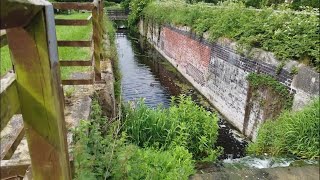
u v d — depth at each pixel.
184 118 5.27
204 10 11.34
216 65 9.20
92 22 4.27
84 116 3.15
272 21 6.82
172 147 4.46
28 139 1.26
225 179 3.62
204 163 4.16
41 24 1.10
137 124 4.71
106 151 2.33
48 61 1.15
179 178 3.04
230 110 8.21
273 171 3.84
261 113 6.45
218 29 8.97
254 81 6.59
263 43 6.57
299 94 5.30
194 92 11.27
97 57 4.45
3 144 2.32
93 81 4.04
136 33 26.75
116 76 6.60
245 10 8.50
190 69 12.17
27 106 1.19
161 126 4.82
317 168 3.95
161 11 17.84
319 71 4.99
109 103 4.27
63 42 3.58
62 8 3.94
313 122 4.55
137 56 17.72
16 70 1.14
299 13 6.56
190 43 11.91
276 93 5.91
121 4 31.94
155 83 12.37
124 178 2.26
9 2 0.78
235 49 7.66
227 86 8.37
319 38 5.59
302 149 4.46
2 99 0.95
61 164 1.34
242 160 4.32
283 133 4.68
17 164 1.75
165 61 16.58
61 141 1.34
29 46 1.11
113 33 13.36
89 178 1.91
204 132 5.22
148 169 2.81
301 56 5.52
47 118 1.23
